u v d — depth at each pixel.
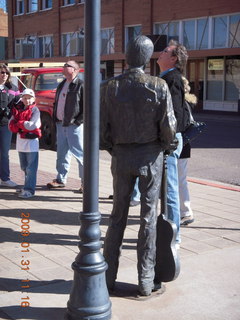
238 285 4.32
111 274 4.12
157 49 27.55
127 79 3.94
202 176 9.62
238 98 25.00
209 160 11.44
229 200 7.42
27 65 14.87
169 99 3.88
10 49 40.31
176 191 5.02
